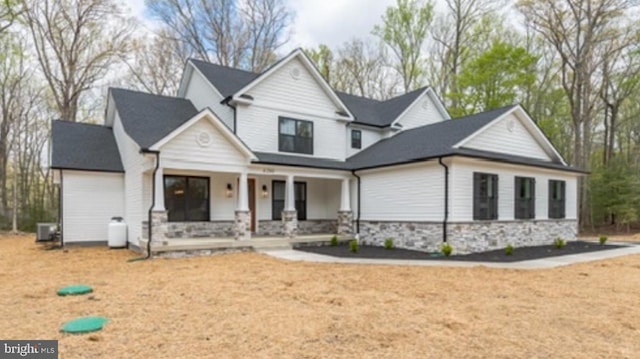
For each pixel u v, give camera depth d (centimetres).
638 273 852
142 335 444
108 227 1370
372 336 440
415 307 562
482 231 1236
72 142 1470
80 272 887
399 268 905
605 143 2589
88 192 1403
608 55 2241
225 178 1459
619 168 2283
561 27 2228
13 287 725
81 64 2291
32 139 2689
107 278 807
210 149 1189
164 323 489
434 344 416
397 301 598
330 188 1700
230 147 1229
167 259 1062
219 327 472
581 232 2272
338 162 1562
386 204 1383
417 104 1911
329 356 383
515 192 1364
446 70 2762
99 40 2308
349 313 530
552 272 860
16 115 2461
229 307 564
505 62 2297
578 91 2250
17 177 2486
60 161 1358
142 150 1068
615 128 2553
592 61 2297
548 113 2639
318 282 745
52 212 2377
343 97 1962
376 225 1420
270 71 1438
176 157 1127
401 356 384
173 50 2475
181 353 391
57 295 652
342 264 969
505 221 1315
